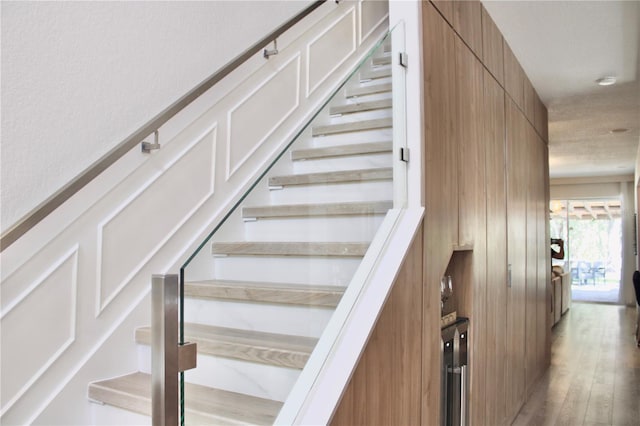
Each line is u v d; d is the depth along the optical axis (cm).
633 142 725
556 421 360
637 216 862
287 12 330
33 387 174
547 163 549
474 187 274
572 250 1267
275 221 145
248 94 293
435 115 221
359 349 152
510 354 354
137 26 222
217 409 113
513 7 310
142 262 220
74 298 189
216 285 117
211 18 265
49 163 184
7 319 168
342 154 180
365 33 440
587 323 827
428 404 208
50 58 185
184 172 245
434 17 225
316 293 155
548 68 421
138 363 212
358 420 153
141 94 223
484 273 290
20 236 157
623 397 416
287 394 136
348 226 175
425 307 207
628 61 404
